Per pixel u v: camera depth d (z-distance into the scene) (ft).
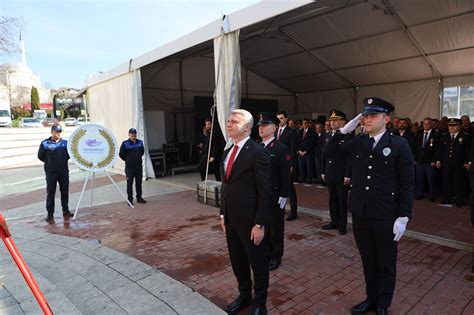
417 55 31.22
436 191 22.71
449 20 24.21
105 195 26.81
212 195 22.18
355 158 9.48
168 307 9.62
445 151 20.66
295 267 12.65
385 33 27.94
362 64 35.60
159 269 12.84
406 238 15.34
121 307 9.68
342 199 15.85
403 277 11.60
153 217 19.99
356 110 43.70
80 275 11.84
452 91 34.73
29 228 18.17
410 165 8.64
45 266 12.64
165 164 35.53
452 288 10.77
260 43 33.24
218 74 22.24
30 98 183.32
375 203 8.79
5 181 36.55
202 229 17.40
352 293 10.66
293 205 18.60
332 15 25.96
